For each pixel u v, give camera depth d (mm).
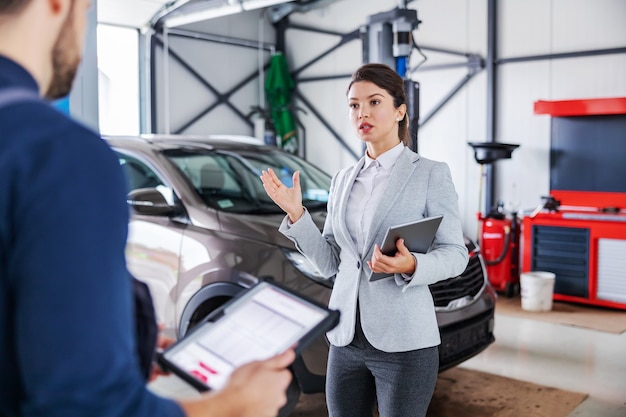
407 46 4512
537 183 6805
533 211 6098
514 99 6895
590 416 3223
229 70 8703
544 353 4285
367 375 1923
